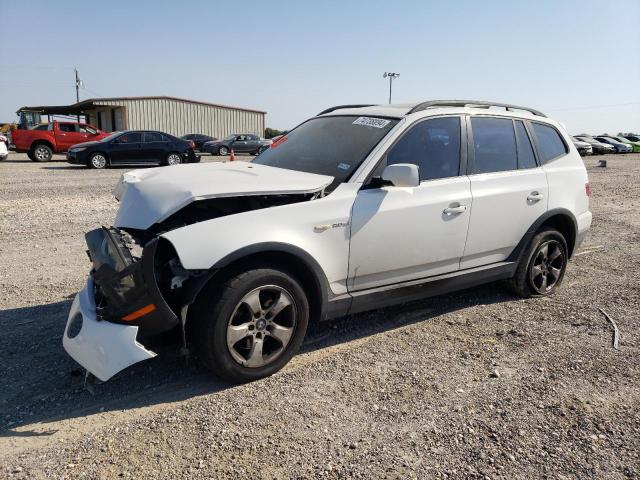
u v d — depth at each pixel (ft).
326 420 10.32
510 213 15.84
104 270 10.80
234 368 11.30
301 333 12.17
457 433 9.95
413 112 14.47
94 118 154.30
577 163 18.42
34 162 76.33
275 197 12.56
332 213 12.27
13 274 18.94
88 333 10.55
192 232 10.69
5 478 8.55
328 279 12.43
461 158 14.97
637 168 78.43
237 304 11.05
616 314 16.12
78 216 30.12
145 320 10.42
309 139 15.47
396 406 10.85
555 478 8.77
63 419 10.30
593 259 23.07
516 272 16.92
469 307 16.61
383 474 8.81
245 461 9.07
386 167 12.66
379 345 13.78
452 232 14.48
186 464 8.96
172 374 12.09
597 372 12.41
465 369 12.50
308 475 8.76
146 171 14.11
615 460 9.24
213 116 150.00
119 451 9.29
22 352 13.02
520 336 14.44
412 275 14.12
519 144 16.67
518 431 10.03
